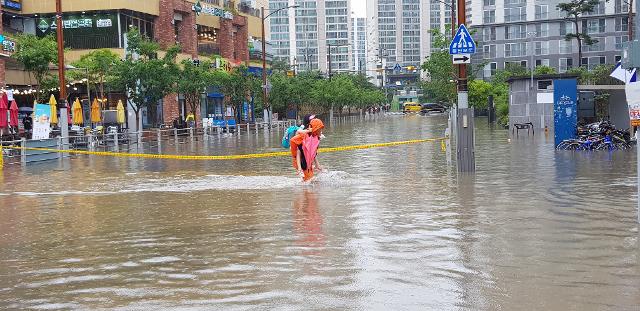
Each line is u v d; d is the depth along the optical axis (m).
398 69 179.00
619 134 26.28
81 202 13.99
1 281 7.49
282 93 69.00
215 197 14.14
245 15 77.75
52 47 36.53
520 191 14.07
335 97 83.12
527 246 8.65
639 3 9.84
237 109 62.75
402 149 28.14
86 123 49.62
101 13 53.16
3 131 32.75
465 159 18.16
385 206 12.30
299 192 14.62
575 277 7.10
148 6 56.00
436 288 6.78
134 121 45.84
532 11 101.62
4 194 15.78
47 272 7.86
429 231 9.78
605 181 15.59
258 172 19.70
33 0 53.41
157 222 11.15
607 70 48.59
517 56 103.25
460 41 17.77
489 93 65.44
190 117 50.47
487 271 7.41
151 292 6.86
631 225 9.98
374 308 6.16
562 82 26.95
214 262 8.12
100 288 7.08
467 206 12.12
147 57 49.31
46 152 26.33
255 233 9.94
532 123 40.97
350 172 18.78
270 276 7.38
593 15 98.06
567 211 11.36
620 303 6.16
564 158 22.03
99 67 41.47
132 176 19.36
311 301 6.41
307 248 8.79
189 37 62.56
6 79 42.34
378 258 8.12
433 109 116.88
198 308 6.27
